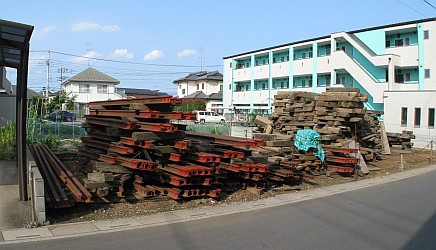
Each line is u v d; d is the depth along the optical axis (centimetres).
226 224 719
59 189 797
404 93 2991
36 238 602
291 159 1246
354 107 1442
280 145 1253
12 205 782
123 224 698
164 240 611
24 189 818
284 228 697
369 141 1764
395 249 584
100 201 794
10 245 566
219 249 572
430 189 1161
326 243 610
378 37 3659
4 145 1529
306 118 1527
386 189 1159
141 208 802
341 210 856
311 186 1169
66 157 1413
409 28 3441
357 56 3825
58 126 2081
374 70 3662
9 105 2080
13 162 1355
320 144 1390
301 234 659
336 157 1330
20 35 750
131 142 828
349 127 1484
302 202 944
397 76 3572
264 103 4841
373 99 3503
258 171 986
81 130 2094
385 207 892
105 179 784
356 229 695
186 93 7400
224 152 938
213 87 7150
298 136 1314
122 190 815
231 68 5488
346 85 3844
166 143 851
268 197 992
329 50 4103
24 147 827
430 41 3291
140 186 845
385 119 3097
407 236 654
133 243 592
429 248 590
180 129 867
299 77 4419
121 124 862
